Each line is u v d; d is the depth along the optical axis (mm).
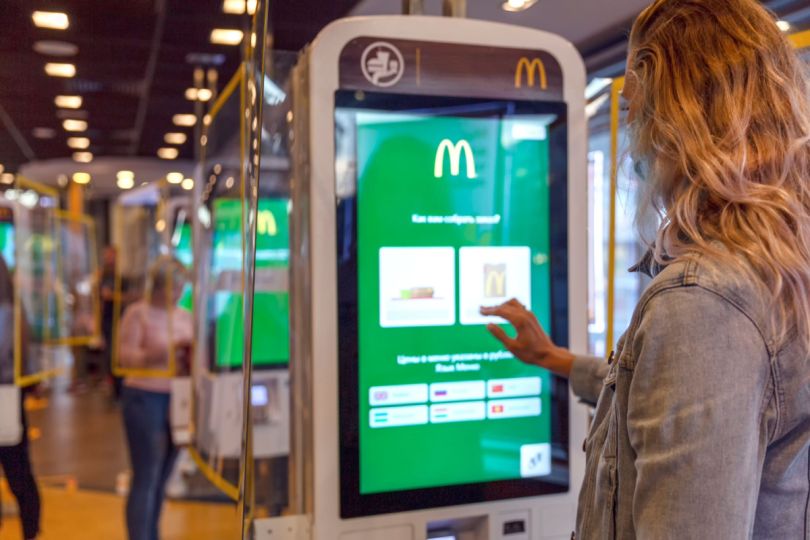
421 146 1381
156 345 3150
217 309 2346
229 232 2143
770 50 747
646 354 681
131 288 4645
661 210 791
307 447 1383
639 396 686
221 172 2289
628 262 1740
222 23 2740
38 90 2367
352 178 1333
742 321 659
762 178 721
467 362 1442
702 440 632
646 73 793
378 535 1384
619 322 1720
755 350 656
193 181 3402
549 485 1511
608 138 1688
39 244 3572
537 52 1451
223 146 2254
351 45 1319
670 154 757
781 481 702
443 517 1431
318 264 1322
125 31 2750
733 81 732
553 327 1497
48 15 2154
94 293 6496
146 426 3109
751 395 647
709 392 639
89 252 6457
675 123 743
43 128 3883
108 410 6094
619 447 749
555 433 1514
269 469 1799
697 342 652
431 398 1416
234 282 2064
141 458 3109
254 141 1150
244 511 1171
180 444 3189
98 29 2615
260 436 1799
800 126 733
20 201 3135
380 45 1339
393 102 1353
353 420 1356
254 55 1154
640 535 659
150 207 4367
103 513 3697
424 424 1413
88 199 6441
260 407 1803
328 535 1348
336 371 1341
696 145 724
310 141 1312
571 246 1505
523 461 1491
